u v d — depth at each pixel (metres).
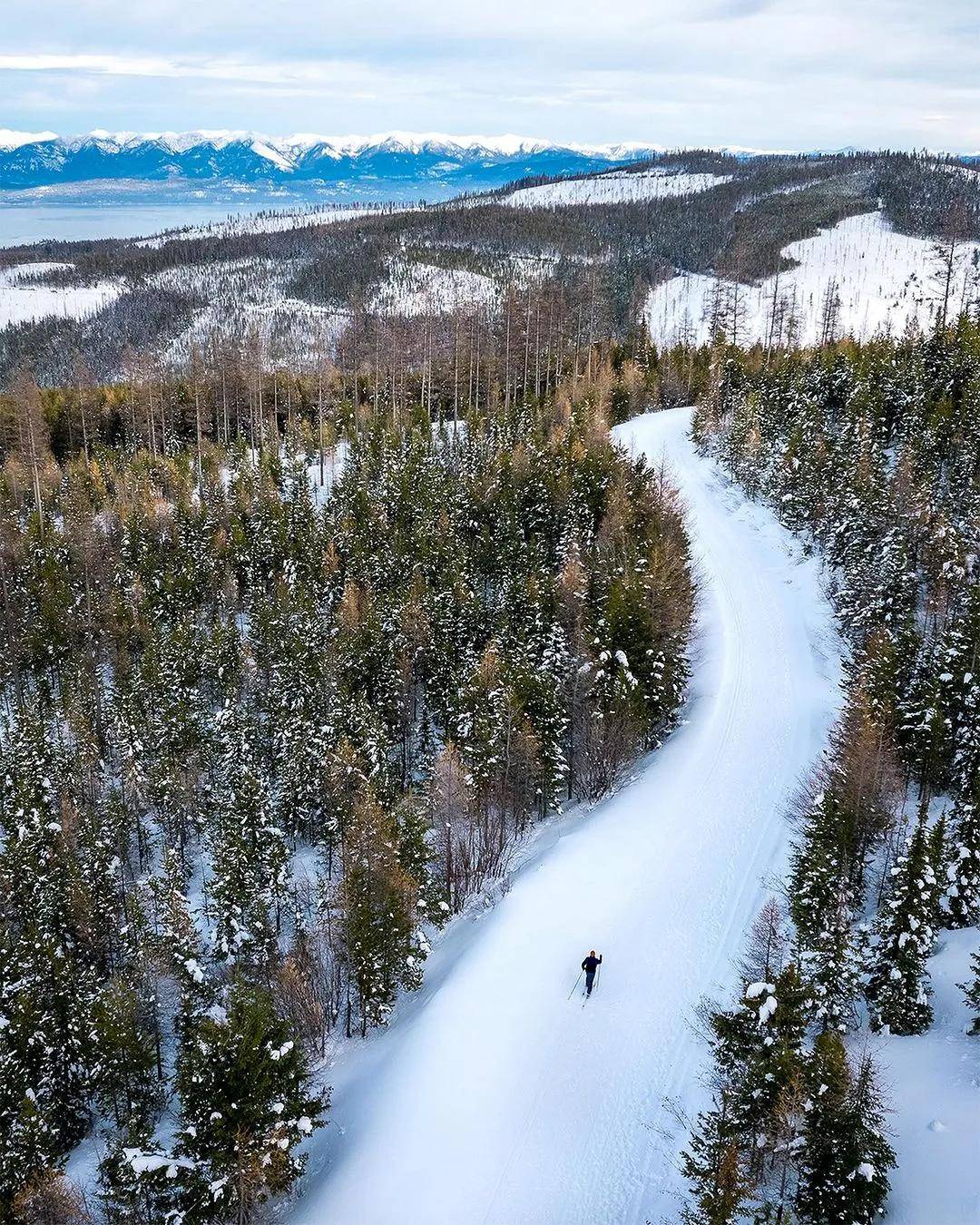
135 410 126.62
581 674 54.81
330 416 127.25
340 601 75.44
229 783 56.78
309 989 40.12
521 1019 33.94
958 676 44.03
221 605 83.44
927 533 61.88
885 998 29.94
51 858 50.03
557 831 50.09
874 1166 22.75
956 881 33.97
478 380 131.38
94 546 86.44
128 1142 29.89
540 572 72.19
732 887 40.03
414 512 87.62
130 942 47.62
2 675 77.31
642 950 36.88
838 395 99.94
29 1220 30.84
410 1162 28.95
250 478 99.69
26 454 106.62
